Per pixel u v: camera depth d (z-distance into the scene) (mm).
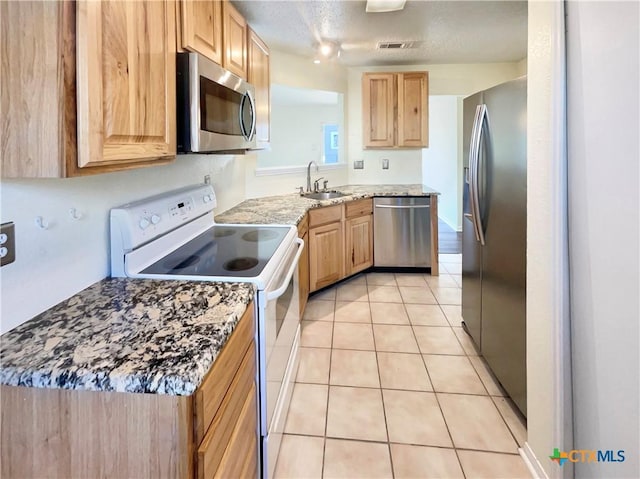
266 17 2916
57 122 856
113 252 1406
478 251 2424
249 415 1229
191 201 1969
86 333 952
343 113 4746
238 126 2025
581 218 1295
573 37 1295
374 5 2660
